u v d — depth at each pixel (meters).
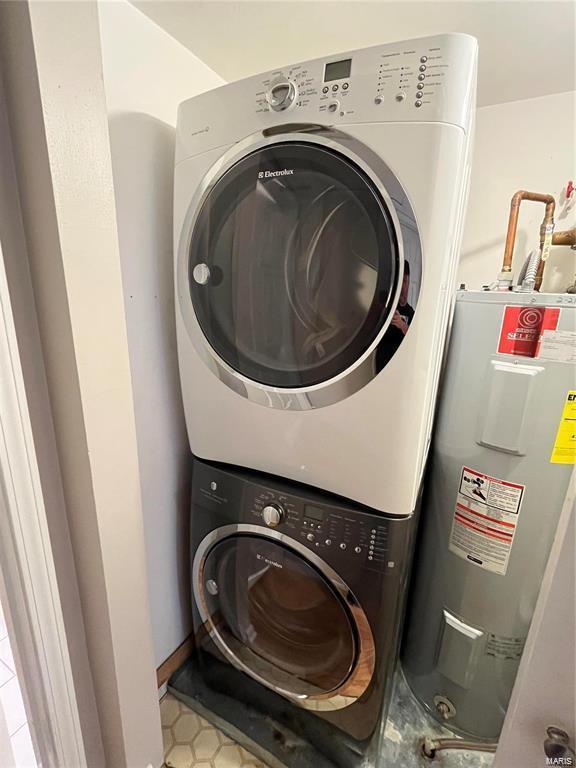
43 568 0.70
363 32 1.01
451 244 0.71
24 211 0.62
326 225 0.78
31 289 0.65
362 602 0.88
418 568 1.20
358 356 0.78
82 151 0.62
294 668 1.08
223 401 0.98
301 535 0.92
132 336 1.00
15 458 0.63
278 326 0.88
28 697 0.76
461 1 0.90
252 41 1.05
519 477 0.93
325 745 1.08
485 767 1.06
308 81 0.73
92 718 0.89
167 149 1.04
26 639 0.72
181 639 1.33
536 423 0.89
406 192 0.67
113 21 0.86
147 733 0.97
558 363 0.84
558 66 1.18
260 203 0.84
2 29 0.55
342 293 0.79
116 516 0.79
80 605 0.82
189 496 1.28
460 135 0.64
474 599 1.05
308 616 1.04
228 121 0.83
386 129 0.67
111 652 0.83
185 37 1.03
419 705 1.23
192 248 0.93
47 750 0.79
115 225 0.70
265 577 1.06
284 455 0.93
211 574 1.13
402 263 0.70
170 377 1.14
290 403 0.88
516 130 1.42
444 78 0.62
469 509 1.01
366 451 0.82
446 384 1.03
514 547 0.97
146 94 0.96
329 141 0.72
